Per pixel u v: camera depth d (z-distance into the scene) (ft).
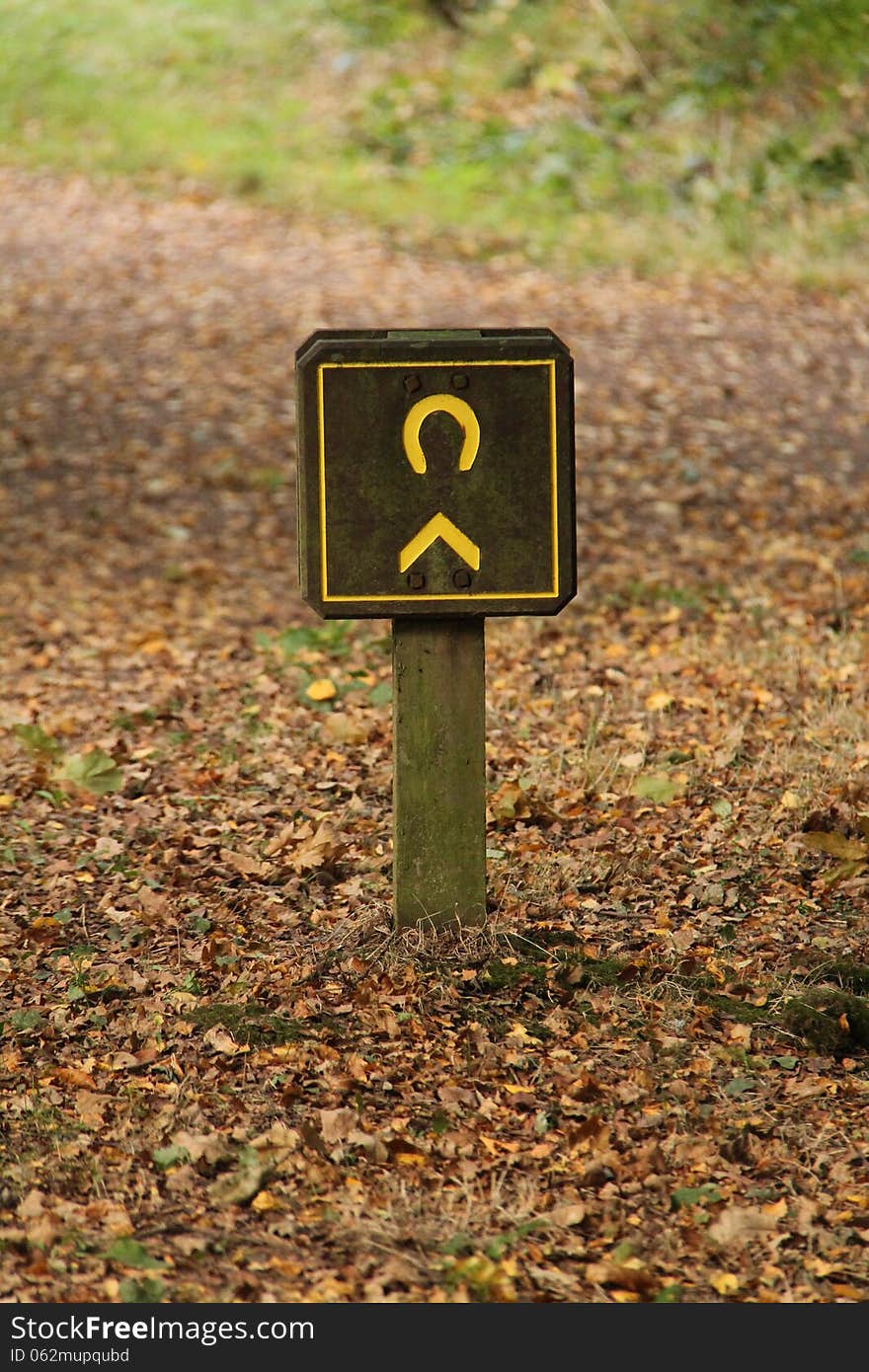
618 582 36.88
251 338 55.47
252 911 20.08
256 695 29.94
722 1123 14.82
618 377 50.70
